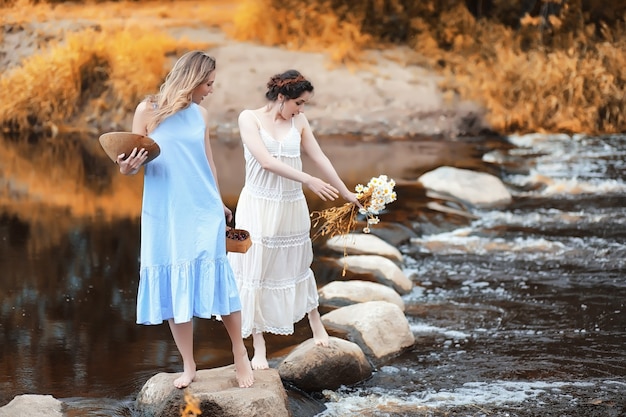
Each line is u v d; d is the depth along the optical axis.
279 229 5.38
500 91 15.75
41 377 5.51
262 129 5.34
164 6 19.95
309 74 15.55
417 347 6.39
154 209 4.78
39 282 7.45
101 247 8.50
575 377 5.86
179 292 4.75
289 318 5.47
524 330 6.75
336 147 13.76
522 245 9.09
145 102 4.85
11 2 17.95
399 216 9.84
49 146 13.74
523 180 11.88
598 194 11.22
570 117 15.69
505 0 18.61
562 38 17.56
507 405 5.40
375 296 7.13
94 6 19.27
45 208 9.97
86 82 15.45
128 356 5.90
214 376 5.12
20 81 15.27
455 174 11.23
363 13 17.58
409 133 14.88
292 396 5.34
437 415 5.25
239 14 17.20
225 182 11.30
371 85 15.42
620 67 16.45
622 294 7.60
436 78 15.88
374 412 5.29
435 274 8.20
